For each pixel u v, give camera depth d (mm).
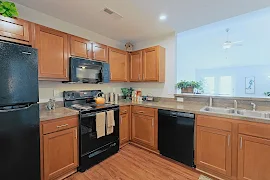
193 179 1835
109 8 1971
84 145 2020
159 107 2414
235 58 5344
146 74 3000
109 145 2416
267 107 1935
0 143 1236
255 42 4227
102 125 2258
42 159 1604
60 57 2057
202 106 2381
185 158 2113
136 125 2812
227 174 1745
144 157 2387
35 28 1761
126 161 2268
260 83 5512
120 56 3096
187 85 2855
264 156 1505
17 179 1349
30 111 1430
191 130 2037
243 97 2105
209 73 6613
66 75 2135
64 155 1812
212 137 1856
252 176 1579
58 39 2033
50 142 1670
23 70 1364
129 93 3508
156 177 1875
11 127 1298
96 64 2525
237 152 1673
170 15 2164
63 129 1798
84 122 2020
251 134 1573
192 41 4391
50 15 2180
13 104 1310
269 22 3025
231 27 3277
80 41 2316
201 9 1982
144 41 3365
